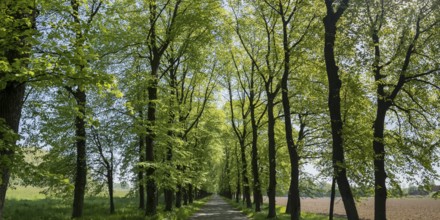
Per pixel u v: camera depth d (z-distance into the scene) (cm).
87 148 2164
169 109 2059
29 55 828
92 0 1526
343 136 1264
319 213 4562
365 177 1495
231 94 3600
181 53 2170
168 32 2003
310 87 2000
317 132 2277
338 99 1269
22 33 724
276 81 2786
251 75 2889
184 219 2334
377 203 1580
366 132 1675
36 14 909
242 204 4697
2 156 669
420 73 1612
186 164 2184
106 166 2288
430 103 1739
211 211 3488
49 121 1630
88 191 2309
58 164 1848
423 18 1514
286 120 1850
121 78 1973
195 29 2097
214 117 3878
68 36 787
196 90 3550
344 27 1334
